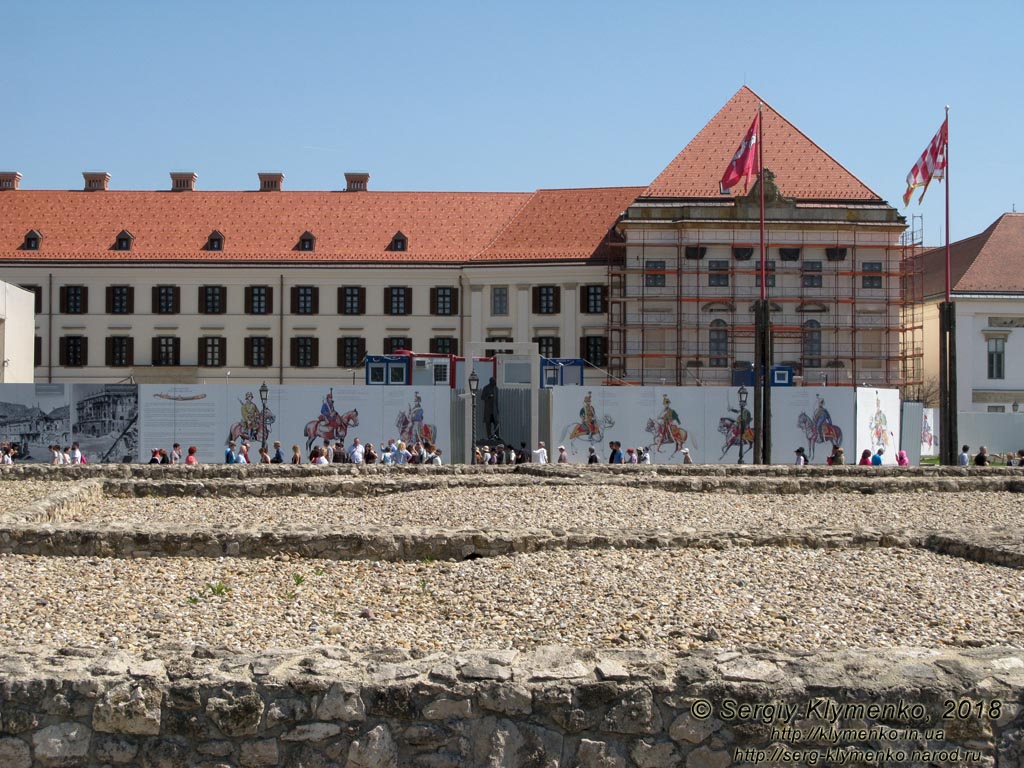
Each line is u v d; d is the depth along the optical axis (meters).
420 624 14.02
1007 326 102.12
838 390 57.97
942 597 15.49
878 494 33.31
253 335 103.06
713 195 97.12
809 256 95.75
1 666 10.31
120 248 104.31
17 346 72.25
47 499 25.41
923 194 54.50
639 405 58.00
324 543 19.19
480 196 111.19
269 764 10.05
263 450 50.25
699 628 13.55
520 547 19.23
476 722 10.07
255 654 10.63
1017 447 80.12
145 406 55.44
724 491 33.47
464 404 59.81
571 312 100.88
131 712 10.05
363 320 103.19
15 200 108.62
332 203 109.62
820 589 15.84
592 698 10.06
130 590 16.12
